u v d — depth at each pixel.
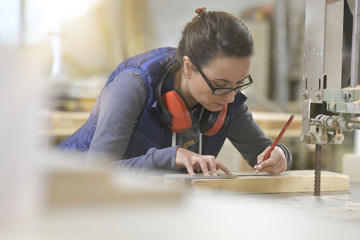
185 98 2.11
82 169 0.32
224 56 1.86
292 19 6.16
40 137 0.28
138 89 1.98
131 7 5.11
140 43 5.19
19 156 0.28
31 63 0.28
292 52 6.15
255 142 2.39
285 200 1.73
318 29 1.78
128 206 0.30
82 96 4.15
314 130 1.83
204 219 0.32
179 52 2.03
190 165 1.89
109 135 1.91
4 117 0.27
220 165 1.99
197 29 1.93
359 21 1.64
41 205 0.28
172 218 0.31
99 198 0.30
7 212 0.27
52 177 0.30
